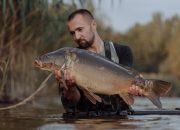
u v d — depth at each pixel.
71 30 6.00
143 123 5.18
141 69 55.94
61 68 5.33
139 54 56.50
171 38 56.00
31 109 7.92
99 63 5.40
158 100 5.30
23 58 10.20
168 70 49.56
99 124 5.07
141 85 5.35
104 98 5.99
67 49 5.39
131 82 5.38
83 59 5.36
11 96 10.00
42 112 7.17
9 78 9.95
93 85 5.39
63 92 5.86
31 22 9.91
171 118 5.73
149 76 39.03
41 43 10.51
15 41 9.88
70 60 5.34
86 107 6.07
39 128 4.79
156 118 5.72
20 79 10.31
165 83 5.28
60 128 4.75
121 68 5.43
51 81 13.55
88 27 5.97
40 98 13.00
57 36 10.84
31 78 10.65
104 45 6.10
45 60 5.34
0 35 9.33
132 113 6.16
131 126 4.91
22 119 5.85
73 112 6.10
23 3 9.27
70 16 6.02
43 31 10.27
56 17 10.41
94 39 6.03
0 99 9.79
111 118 5.67
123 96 5.45
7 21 9.44
